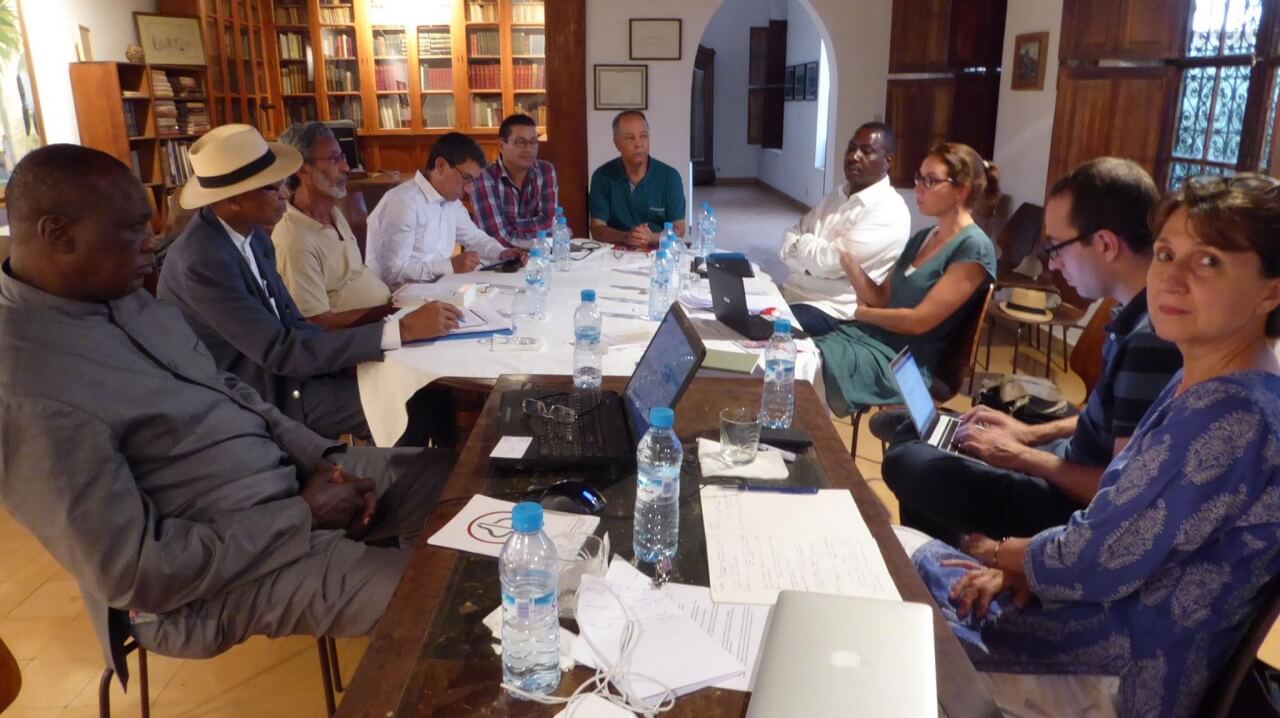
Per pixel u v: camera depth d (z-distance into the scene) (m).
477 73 8.05
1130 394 1.52
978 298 2.73
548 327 2.45
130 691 2.02
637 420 1.59
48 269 1.39
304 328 2.51
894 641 0.93
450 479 1.45
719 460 1.51
